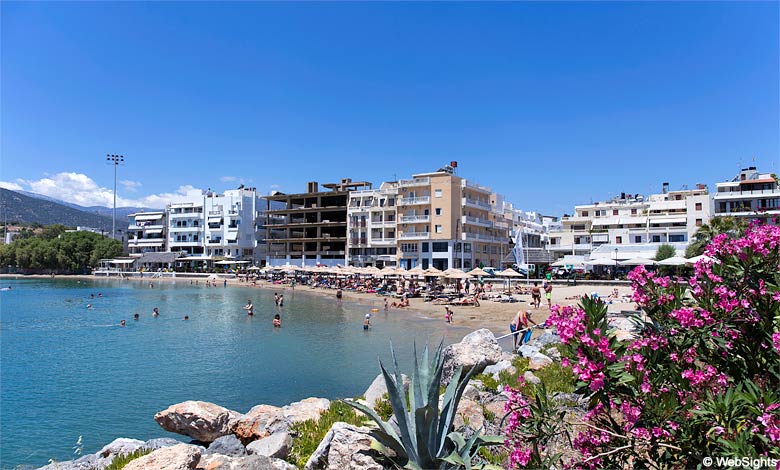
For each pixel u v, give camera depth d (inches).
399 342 1169.4
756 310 228.4
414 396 293.0
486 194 3816.4
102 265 5172.2
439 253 3376.0
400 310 1850.4
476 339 599.5
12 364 984.9
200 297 2647.6
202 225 4901.6
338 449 305.6
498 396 446.0
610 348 209.0
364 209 3809.1
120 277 4719.5
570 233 3745.1
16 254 5216.5
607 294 1914.4
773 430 167.9
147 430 615.8
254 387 797.9
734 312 223.5
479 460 294.4
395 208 3676.2
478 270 2257.6
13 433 607.8
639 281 253.8
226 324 1555.1
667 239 3260.3
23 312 1956.2
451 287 2605.8
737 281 235.0
